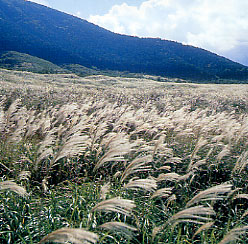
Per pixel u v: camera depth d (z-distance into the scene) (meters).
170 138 8.29
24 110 9.59
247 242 3.40
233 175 5.61
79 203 3.84
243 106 24.59
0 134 6.57
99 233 3.12
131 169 3.44
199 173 5.79
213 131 9.80
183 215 2.30
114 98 22.72
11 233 3.25
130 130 9.10
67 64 166.12
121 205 2.04
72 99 19.61
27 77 35.25
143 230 3.37
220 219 4.25
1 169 5.34
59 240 1.68
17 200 3.89
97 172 5.55
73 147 3.80
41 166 5.37
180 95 28.05
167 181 5.36
